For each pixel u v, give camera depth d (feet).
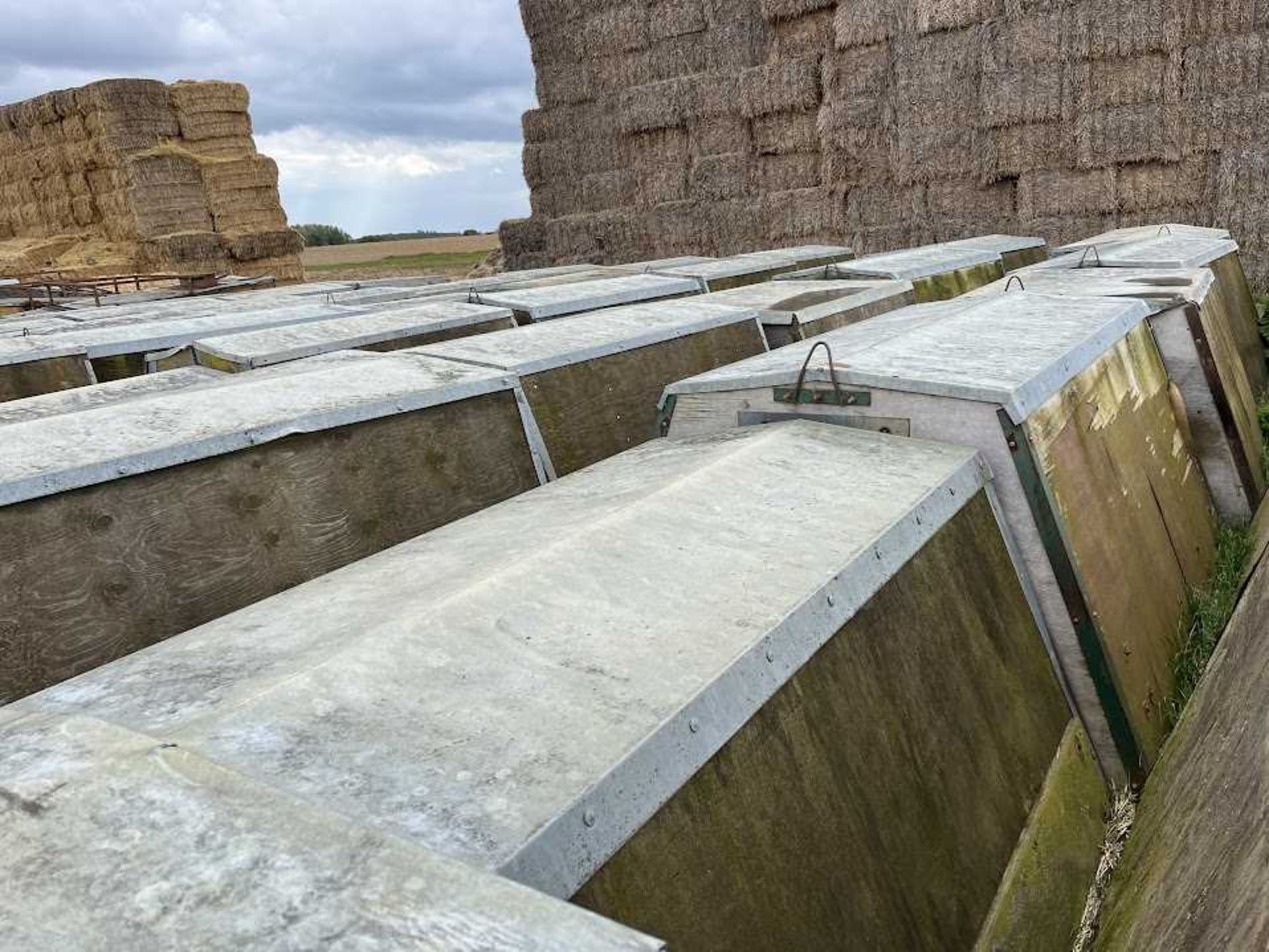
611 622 7.32
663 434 13.57
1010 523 10.80
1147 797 10.50
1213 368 16.58
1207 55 41.60
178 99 79.05
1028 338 13.21
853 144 56.29
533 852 5.13
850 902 6.91
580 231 73.67
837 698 7.63
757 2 60.08
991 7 47.60
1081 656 10.67
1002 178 49.90
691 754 6.26
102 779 5.06
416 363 16.24
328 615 7.93
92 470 11.00
